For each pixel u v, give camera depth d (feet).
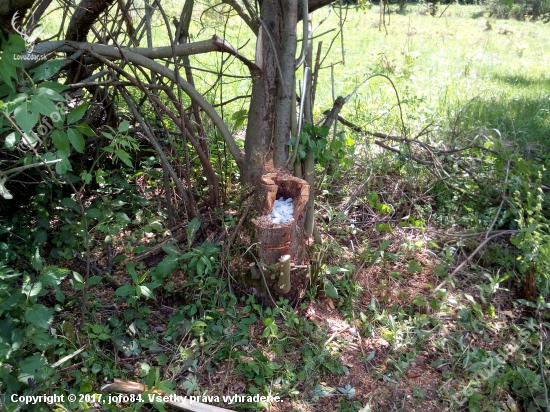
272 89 9.93
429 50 36.86
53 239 10.16
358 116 16.96
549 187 13.66
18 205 10.94
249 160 10.24
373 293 10.73
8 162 10.22
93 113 11.23
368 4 14.49
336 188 13.74
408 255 11.72
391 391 8.83
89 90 11.65
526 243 10.81
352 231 12.19
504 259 11.82
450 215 13.26
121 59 9.89
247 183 10.30
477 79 27.35
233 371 8.61
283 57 9.64
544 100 22.75
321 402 8.46
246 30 27.37
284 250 9.34
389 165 14.39
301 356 9.08
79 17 9.58
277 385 8.48
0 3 7.23
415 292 10.89
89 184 11.68
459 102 20.25
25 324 7.67
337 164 13.67
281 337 9.30
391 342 9.58
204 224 11.14
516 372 9.20
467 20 54.65
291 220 9.20
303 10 9.69
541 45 43.45
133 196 11.48
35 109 6.84
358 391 8.74
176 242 10.36
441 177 13.69
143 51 9.98
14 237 10.28
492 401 8.86
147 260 10.66
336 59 29.91
